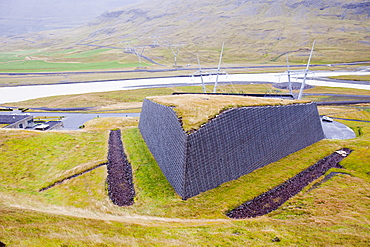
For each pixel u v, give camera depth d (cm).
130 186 6662
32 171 7188
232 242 4253
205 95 10106
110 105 18412
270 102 8725
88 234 4191
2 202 5331
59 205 5594
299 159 8394
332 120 13138
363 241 4306
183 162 6116
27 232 3953
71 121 14275
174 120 6962
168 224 4925
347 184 6669
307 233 4566
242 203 5966
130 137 10119
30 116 12138
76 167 7462
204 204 5878
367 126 12375
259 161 7750
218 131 6669
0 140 8694
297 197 6144
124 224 4775
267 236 4462
